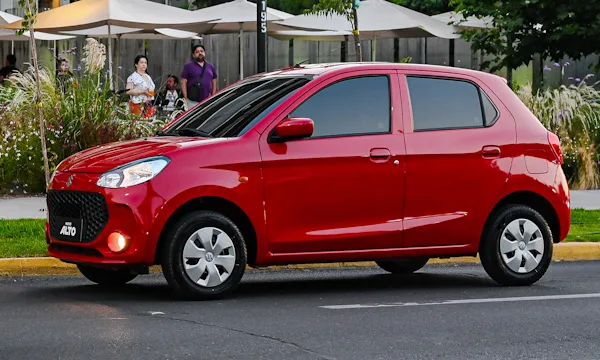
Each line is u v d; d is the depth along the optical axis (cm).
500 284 1192
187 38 3034
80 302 1047
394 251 1119
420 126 1138
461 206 1145
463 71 1175
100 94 2094
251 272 1297
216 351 819
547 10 2355
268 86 1136
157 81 3275
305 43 3272
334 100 1108
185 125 1148
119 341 853
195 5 3353
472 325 936
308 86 1103
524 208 1177
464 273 1298
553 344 859
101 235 1033
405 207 1121
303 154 1078
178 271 1037
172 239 1035
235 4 2591
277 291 1135
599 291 1143
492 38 2439
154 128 2081
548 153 1192
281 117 1084
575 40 2377
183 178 1033
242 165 1054
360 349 831
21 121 2009
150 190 1026
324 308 1020
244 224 1077
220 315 973
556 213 1202
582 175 2262
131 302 1045
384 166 1109
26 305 1027
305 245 1083
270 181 1065
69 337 868
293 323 937
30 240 1384
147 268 1043
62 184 1071
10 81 2098
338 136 1100
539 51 2386
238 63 3206
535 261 1181
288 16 2555
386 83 1134
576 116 2314
